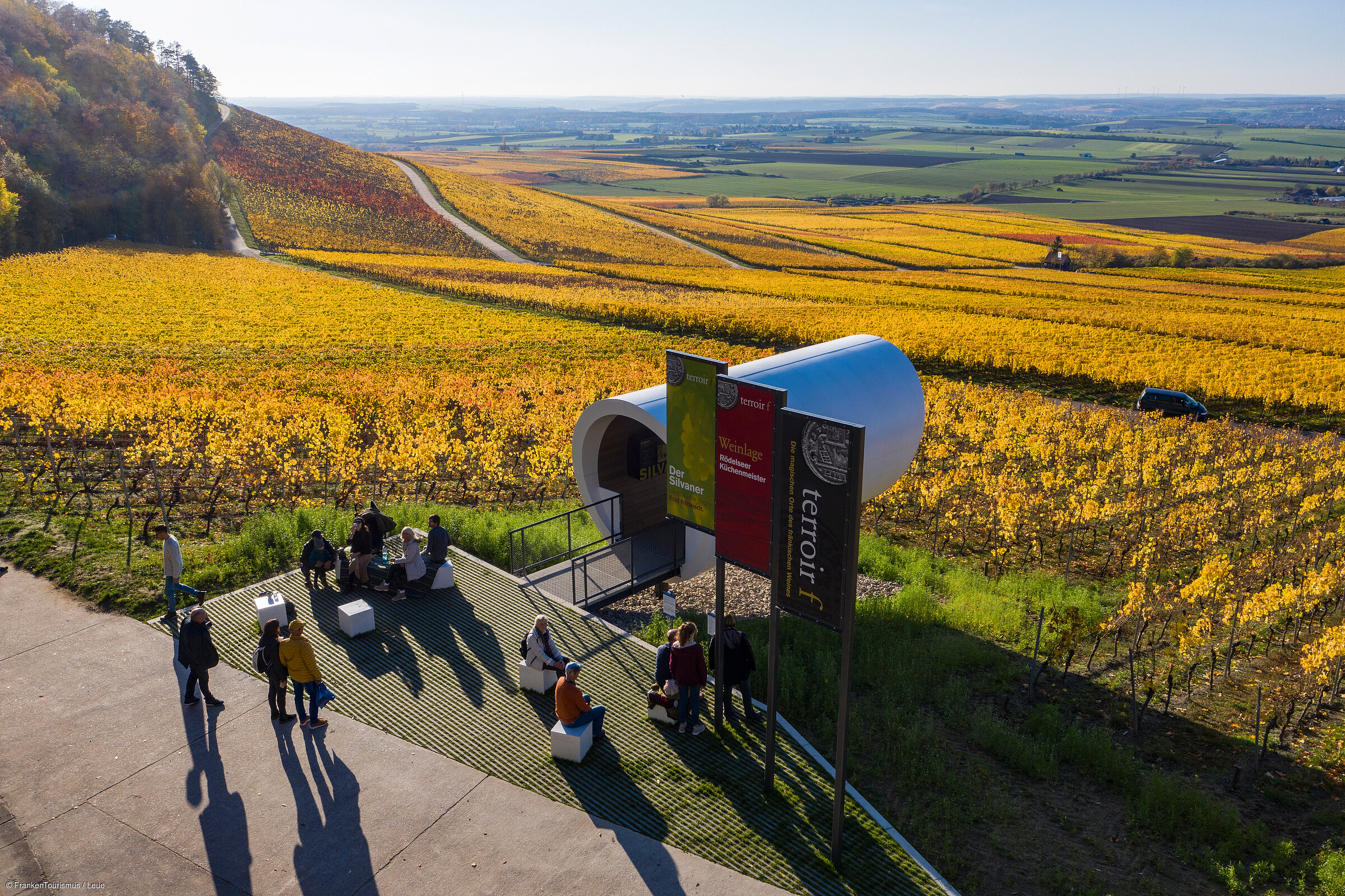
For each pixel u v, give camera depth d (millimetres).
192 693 9977
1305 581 14914
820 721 10938
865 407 15500
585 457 15469
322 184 132375
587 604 13656
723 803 8891
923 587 16172
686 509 10602
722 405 9008
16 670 10648
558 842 8094
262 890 7348
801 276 92062
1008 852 8648
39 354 42125
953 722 11164
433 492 22984
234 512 18891
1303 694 12086
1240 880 8344
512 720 10109
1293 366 47156
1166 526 19672
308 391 35562
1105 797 9734
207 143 143125
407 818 8328
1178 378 43031
